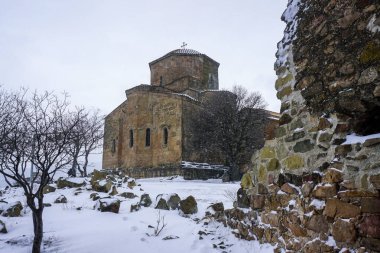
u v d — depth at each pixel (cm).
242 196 616
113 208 841
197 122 2848
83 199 1016
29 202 548
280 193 482
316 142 419
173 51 3534
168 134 2945
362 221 328
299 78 466
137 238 639
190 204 884
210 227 699
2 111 990
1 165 597
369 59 345
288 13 520
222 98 2767
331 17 407
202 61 3469
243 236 580
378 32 336
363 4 358
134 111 3200
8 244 592
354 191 342
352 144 356
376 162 325
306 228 407
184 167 2742
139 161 3089
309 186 411
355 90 360
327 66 409
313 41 440
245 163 2561
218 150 2752
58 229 678
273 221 492
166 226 735
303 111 454
